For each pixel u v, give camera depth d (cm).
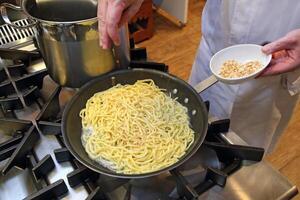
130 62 83
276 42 70
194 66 113
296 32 69
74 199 58
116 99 75
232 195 58
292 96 104
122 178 58
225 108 102
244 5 83
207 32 101
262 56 76
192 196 56
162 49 228
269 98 99
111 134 69
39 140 68
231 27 90
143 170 62
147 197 59
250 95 97
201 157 65
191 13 261
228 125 69
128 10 71
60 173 62
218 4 93
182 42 234
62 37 68
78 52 71
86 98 74
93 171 59
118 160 64
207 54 104
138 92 76
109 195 59
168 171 59
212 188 59
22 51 86
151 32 236
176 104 73
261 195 58
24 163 64
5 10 81
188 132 68
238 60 79
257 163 63
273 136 124
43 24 68
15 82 78
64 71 75
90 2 75
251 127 109
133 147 67
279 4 78
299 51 70
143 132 70
